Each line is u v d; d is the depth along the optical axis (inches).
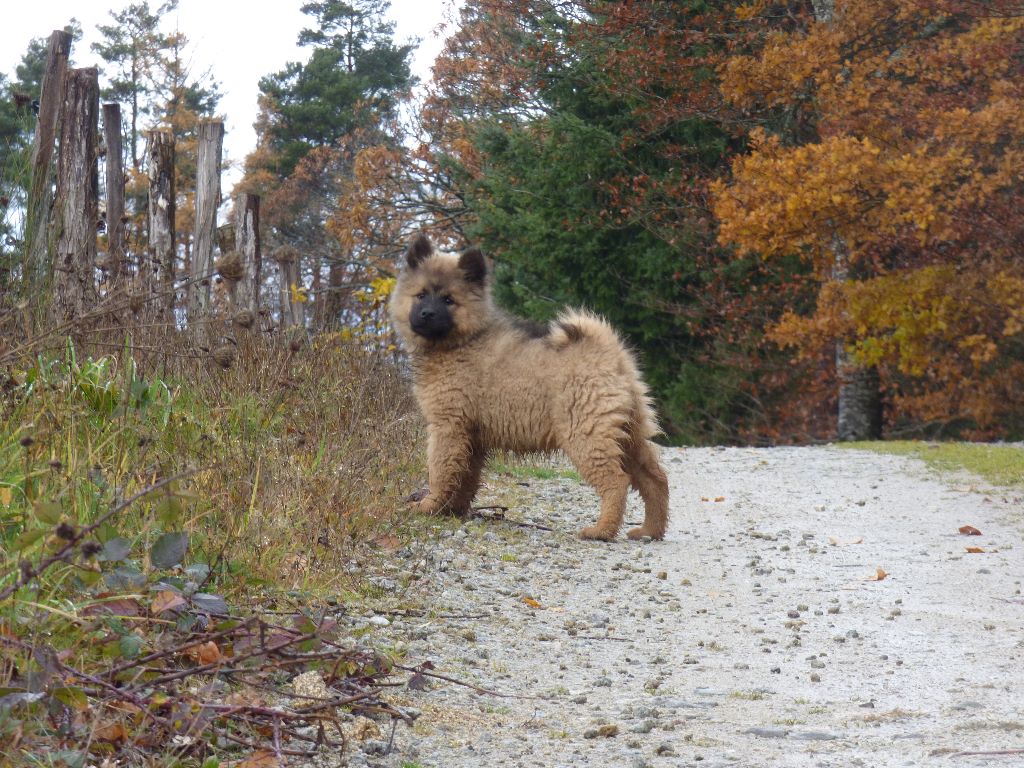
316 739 162.1
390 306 374.9
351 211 1444.4
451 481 365.4
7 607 155.4
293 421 321.7
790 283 978.1
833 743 180.1
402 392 448.5
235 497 243.8
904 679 220.8
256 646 172.1
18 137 317.1
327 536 265.6
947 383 979.9
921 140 820.0
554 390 354.0
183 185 1552.7
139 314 305.4
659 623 268.2
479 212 1159.0
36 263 295.6
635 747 177.5
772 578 323.0
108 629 164.4
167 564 170.7
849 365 1018.7
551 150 1023.0
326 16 2203.5
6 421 224.8
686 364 1043.9
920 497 495.2
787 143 1005.8
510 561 322.3
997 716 194.5
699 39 928.9
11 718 138.8
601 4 1016.2
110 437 224.8
